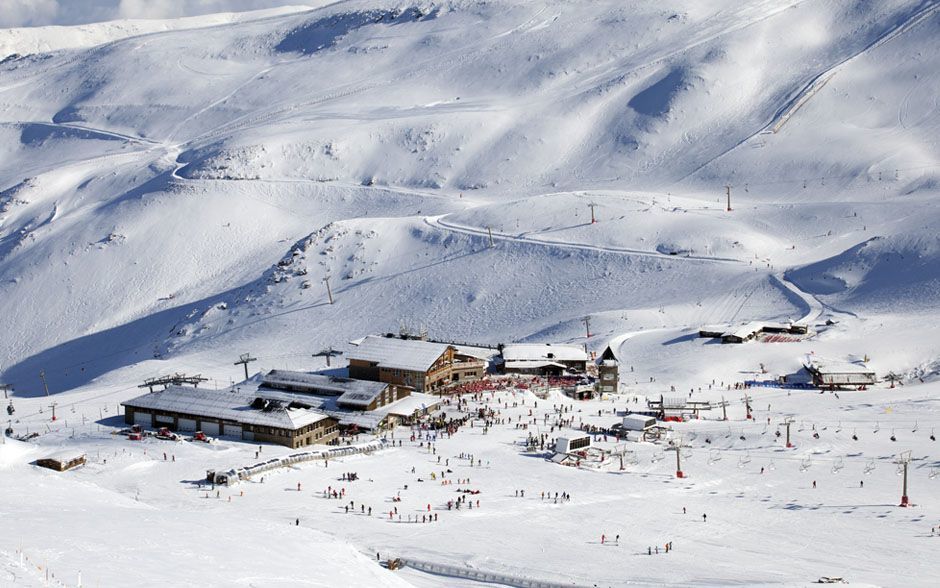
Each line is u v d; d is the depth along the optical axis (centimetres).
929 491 10588
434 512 9781
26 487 9100
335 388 14262
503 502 10194
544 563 8181
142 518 7419
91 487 9562
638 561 8300
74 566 5709
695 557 8431
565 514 9769
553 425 13575
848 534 9181
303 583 6144
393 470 11419
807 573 7988
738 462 11844
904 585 7681
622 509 9975
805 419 13512
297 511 9731
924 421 13162
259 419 12788
